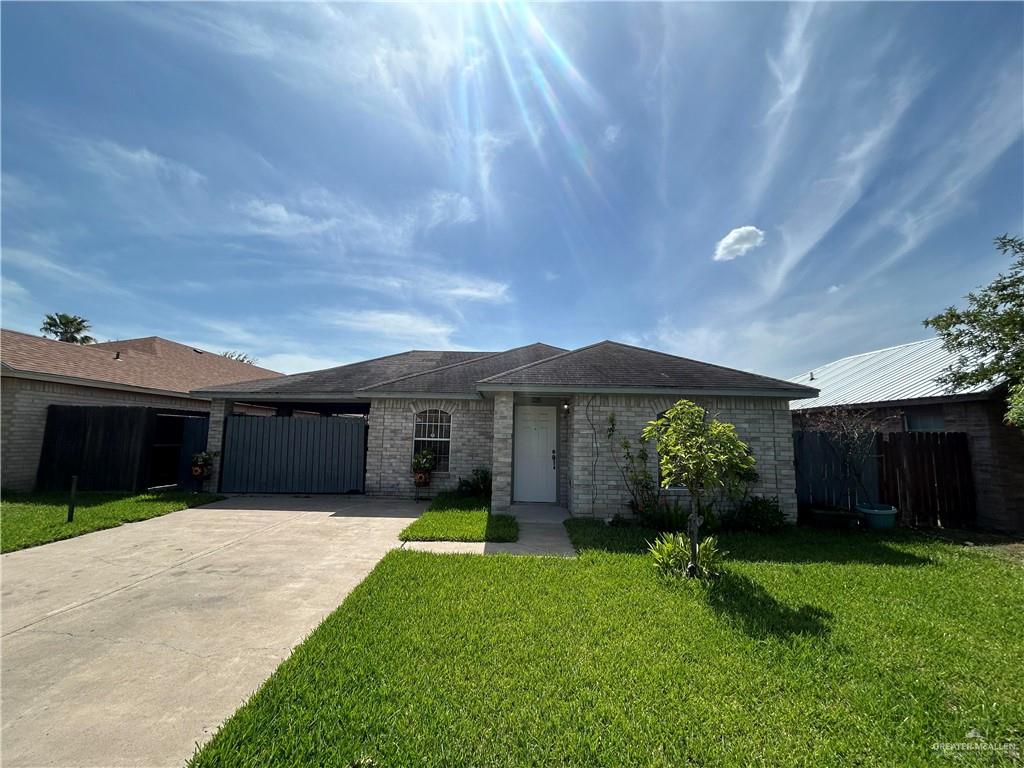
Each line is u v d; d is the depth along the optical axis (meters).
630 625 4.30
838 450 10.33
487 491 12.24
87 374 13.70
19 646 3.94
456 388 12.84
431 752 2.59
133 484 12.15
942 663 3.62
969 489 9.62
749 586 5.39
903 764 2.56
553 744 2.67
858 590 5.31
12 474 11.73
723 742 2.71
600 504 9.57
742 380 9.76
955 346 9.76
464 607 4.70
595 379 9.76
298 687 3.22
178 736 2.79
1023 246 8.77
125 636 4.14
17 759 2.56
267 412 20.84
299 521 9.33
